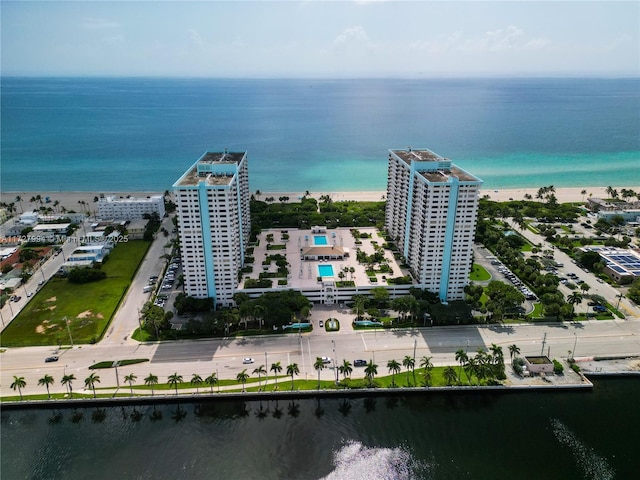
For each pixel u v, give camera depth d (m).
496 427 187.62
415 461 172.25
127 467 169.62
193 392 198.25
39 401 193.12
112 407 196.12
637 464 170.75
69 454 175.12
